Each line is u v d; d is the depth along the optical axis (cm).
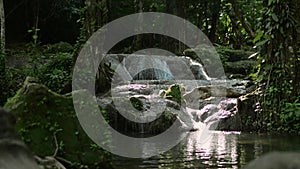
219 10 2458
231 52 2133
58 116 477
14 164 188
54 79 1156
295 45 997
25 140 455
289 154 163
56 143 465
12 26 2352
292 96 997
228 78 1839
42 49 1822
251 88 1215
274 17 983
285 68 1001
